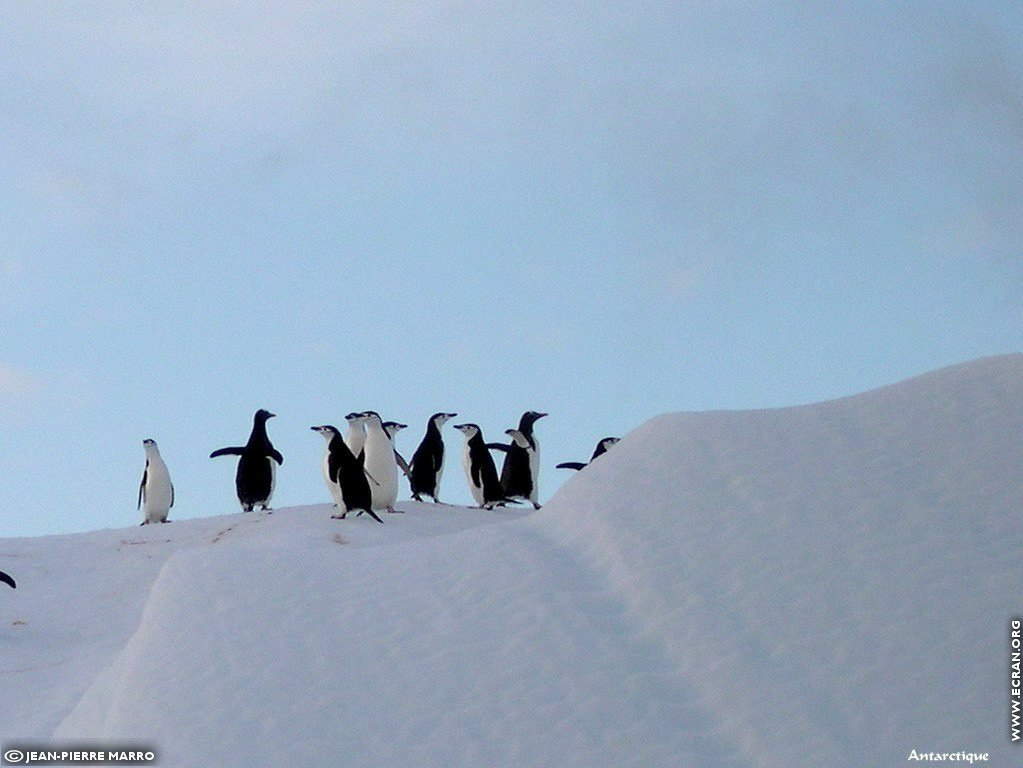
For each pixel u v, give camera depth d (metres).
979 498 15.66
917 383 18.89
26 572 24.16
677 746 12.58
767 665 13.48
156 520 30.48
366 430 27.41
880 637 13.59
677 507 16.58
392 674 14.05
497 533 17.02
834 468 16.83
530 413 30.72
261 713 13.56
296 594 15.68
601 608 14.91
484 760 12.67
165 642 14.97
